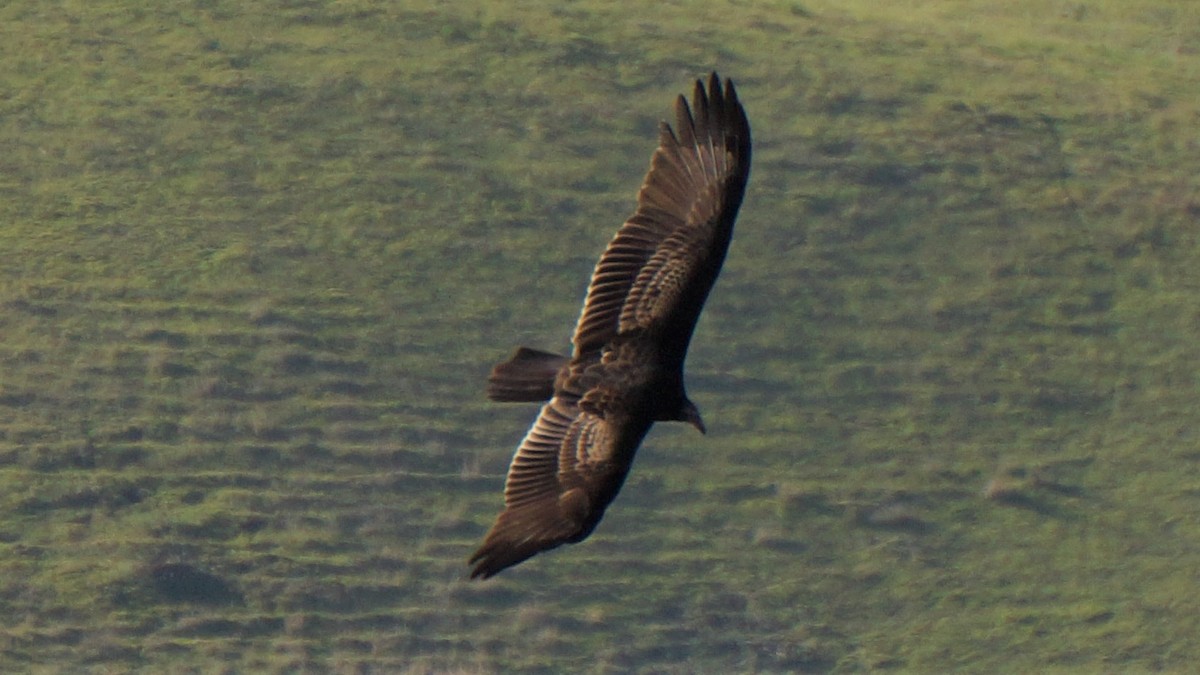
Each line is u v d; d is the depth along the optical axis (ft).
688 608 84.99
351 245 113.29
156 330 102.89
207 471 90.99
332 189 118.11
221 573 83.25
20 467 89.66
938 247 120.06
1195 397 110.11
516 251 114.01
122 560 83.30
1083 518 97.35
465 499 90.94
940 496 97.50
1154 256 122.72
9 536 84.58
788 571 89.04
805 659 83.35
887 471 98.84
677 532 90.38
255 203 116.57
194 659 77.77
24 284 105.70
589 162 123.03
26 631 78.33
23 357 99.04
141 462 91.15
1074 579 91.97
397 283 110.01
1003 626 87.51
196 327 103.65
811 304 112.57
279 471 91.66
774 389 104.53
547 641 80.89
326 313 106.42
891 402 105.40
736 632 84.12
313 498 89.66
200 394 97.19
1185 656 86.38
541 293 110.93
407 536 87.30
